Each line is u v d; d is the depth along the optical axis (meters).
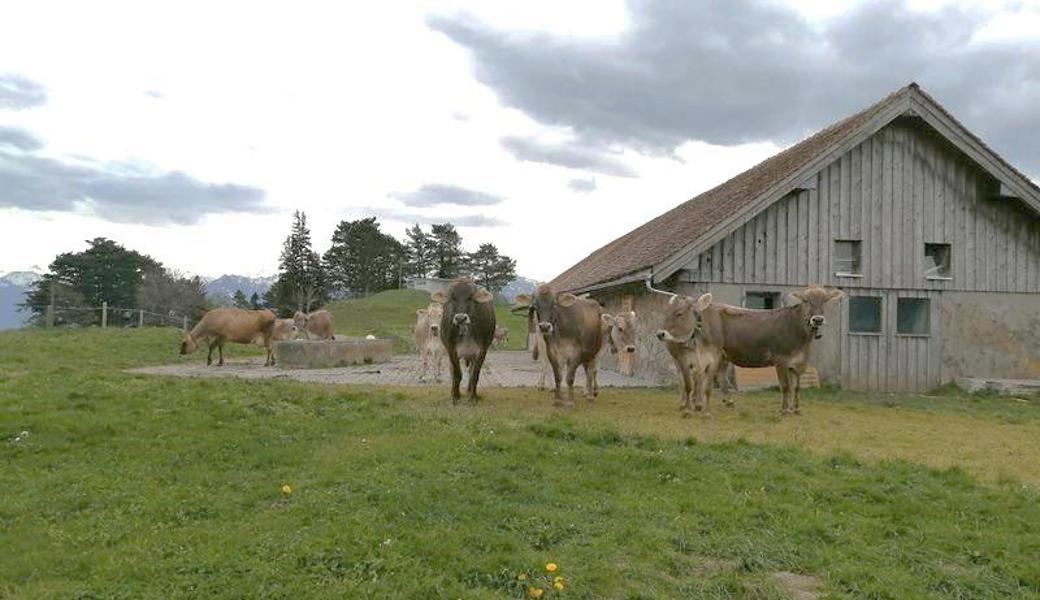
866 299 18.81
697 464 8.67
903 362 18.59
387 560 5.61
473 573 5.52
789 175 17.38
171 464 8.26
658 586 5.49
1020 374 19.06
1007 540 6.57
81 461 8.33
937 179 18.94
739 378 17.78
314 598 5.04
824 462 9.14
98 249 85.12
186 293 76.62
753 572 5.82
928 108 17.94
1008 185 18.22
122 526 6.33
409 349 31.73
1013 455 10.28
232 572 5.41
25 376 13.32
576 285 25.19
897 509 7.38
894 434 11.78
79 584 5.18
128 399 11.23
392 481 7.48
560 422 10.41
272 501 7.08
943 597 5.50
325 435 9.64
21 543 5.93
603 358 24.42
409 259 104.50
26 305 70.50
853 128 17.62
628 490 7.63
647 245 22.16
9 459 8.30
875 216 18.64
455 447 8.87
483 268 105.50
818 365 18.20
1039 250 19.31
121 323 47.00
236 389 12.49
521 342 45.72
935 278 18.81
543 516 6.68
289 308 94.75
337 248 101.31
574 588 5.34
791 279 18.23
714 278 17.91
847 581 5.67
